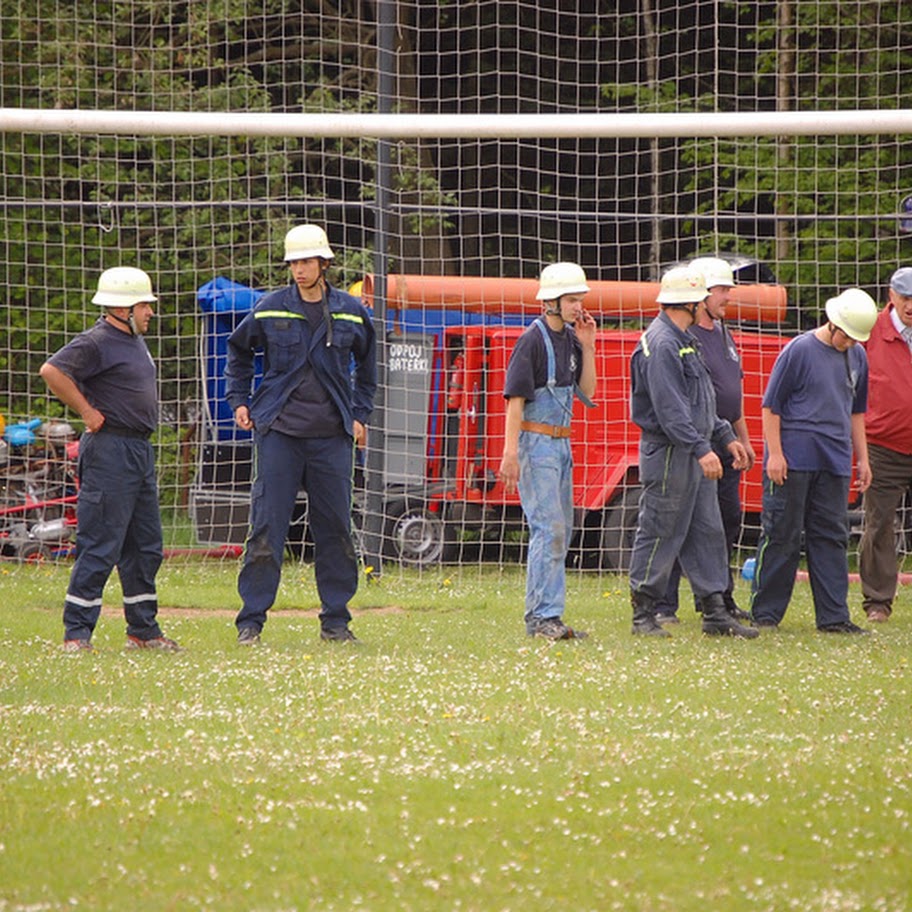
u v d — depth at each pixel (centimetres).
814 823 2086
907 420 4191
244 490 5934
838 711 2795
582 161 8612
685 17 8588
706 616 3884
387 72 5438
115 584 4903
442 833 2042
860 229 7819
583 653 3481
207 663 3309
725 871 1892
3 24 7994
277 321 3681
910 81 8212
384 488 5572
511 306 5853
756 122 4466
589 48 8681
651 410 3841
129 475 3562
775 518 3962
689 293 3809
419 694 2909
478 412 5759
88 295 7612
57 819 2091
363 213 7094
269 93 8225
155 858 1939
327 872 1888
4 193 7775
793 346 3919
